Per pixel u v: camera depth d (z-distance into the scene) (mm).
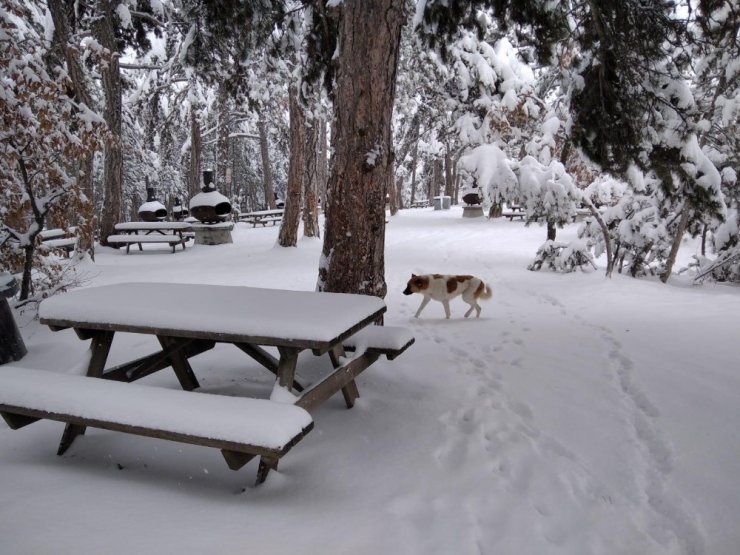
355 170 4129
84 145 6289
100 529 1970
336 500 2322
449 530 2121
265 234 19000
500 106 17547
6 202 5898
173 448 2855
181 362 3643
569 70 6777
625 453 2975
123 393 2508
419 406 3486
